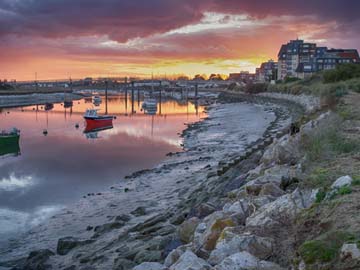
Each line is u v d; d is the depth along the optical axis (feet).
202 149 118.01
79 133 176.04
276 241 20.02
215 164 87.92
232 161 71.41
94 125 195.42
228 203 32.94
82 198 71.26
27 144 144.36
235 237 20.84
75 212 62.85
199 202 49.19
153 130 180.34
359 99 104.99
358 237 16.05
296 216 21.36
